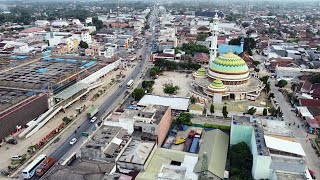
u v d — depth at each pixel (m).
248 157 129.12
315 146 151.00
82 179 104.94
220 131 152.62
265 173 117.69
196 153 139.00
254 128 137.50
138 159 123.44
